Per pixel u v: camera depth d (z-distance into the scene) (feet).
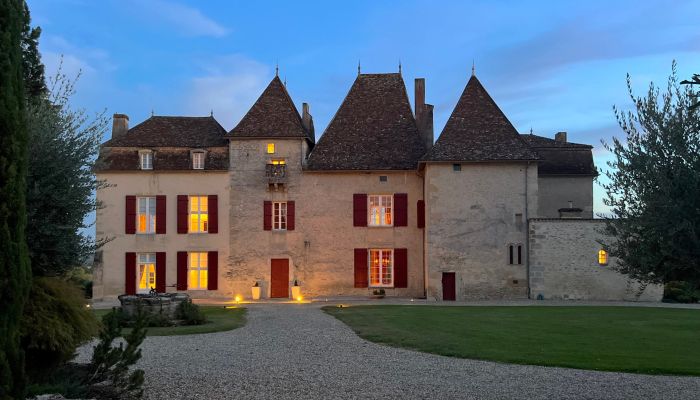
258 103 112.16
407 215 107.65
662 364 42.39
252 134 108.37
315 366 42.45
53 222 33.37
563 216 109.81
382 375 39.55
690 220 27.58
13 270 25.80
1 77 26.17
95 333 34.35
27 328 30.30
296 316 73.97
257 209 108.37
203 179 108.68
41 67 35.06
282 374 39.73
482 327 62.18
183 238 107.65
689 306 87.61
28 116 31.68
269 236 107.86
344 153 109.70
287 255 107.65
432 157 100.83
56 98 34.94
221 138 111.45
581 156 120.16
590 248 98.68
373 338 54.85
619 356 45.70
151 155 109.19
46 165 32.71
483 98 107.34
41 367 32.65
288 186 108.37
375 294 105.60
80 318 32.86
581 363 43.01
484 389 35.78
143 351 48.44
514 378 38.60
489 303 92.27
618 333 58.03
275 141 108.88
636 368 41.16
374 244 107.55
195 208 109.09
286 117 110.22
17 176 26.55
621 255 31.07
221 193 108.58
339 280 107.45
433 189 101.50
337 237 107.76
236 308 85.46
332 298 105.29
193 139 111.14
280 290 107.55
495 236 100.53
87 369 34.60
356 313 76.64
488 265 100.22
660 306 87.51
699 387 36.17
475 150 101.30
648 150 29.30
